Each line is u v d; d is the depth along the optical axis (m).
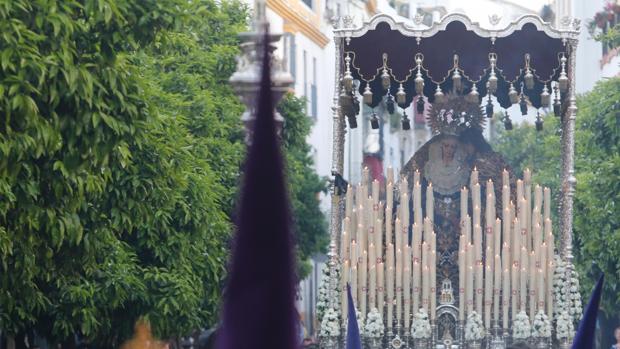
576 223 24.66
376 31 17.78
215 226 21.03
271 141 3.95
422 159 18.52
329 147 57.22
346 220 16.95
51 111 12.53
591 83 47.34
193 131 24.09
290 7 48.88
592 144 23.86
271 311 3.88
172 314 19.28
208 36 27.11
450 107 18.72
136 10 13.19
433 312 16.70
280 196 3.91
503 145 49.94
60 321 16.91
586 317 5.95
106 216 15.95
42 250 14.53
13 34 11.88
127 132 13.28
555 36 17.06
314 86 54.22
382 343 16.70
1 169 12.16
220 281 21.52
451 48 18.16
